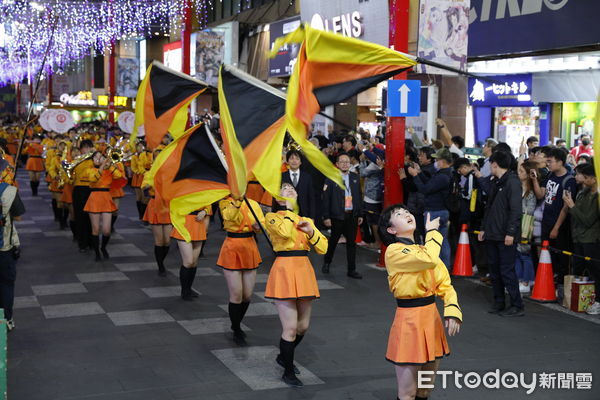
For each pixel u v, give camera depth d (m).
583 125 14.52
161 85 7.60
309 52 4.93
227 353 6.97
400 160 10.96
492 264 8.66
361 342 7.38
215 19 30.80
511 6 13.48
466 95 17.33
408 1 10.62
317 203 11.76
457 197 10.33
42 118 21.12
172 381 6.16
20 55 48.25
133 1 35.91
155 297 9.20
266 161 5.48
